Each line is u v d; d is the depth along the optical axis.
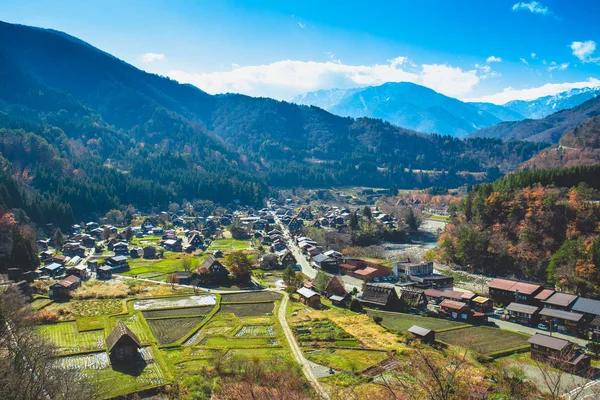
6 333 58.22
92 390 50.09
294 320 89.00
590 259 109.31
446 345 76.75
